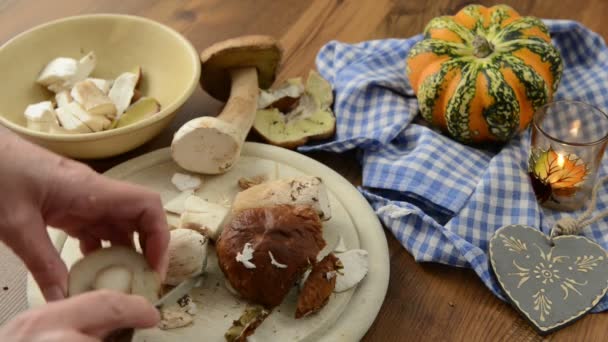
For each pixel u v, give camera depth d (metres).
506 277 0.74
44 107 0.82
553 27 0.94
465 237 0.78
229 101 0.85
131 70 0.91
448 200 0.80
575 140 0.83
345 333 0.71
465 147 0.85
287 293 0.72
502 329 0.73
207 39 0.98
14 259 0.76
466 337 0.72
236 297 0.73
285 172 0.83
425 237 0.78
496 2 1.02
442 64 0.84
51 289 0.64
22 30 0.98
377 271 0.75
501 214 0.80
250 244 0.71
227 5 1.02
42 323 0.53
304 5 1.02
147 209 0.67
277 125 0.87
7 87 0.85
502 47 0.84
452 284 0.76
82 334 0.54
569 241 0.76
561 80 0.93
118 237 0.70
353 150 0.87
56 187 0.65
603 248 0.76
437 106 0.85
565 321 0.72
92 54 0.89
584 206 0.81
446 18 0.88
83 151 0.80
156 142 0.87
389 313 0.74
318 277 0.71
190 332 0.71
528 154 0.85
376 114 0.89
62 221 0.68
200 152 0.80
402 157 0.84
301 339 0.71
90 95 0.83
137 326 0.58
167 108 0.80
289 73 0.94
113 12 1.01
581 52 0.94
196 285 0.73
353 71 0.92
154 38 0.89
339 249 0.76
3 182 0.64
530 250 0.75
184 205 0.79
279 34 0.99
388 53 0.94
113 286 0.64
